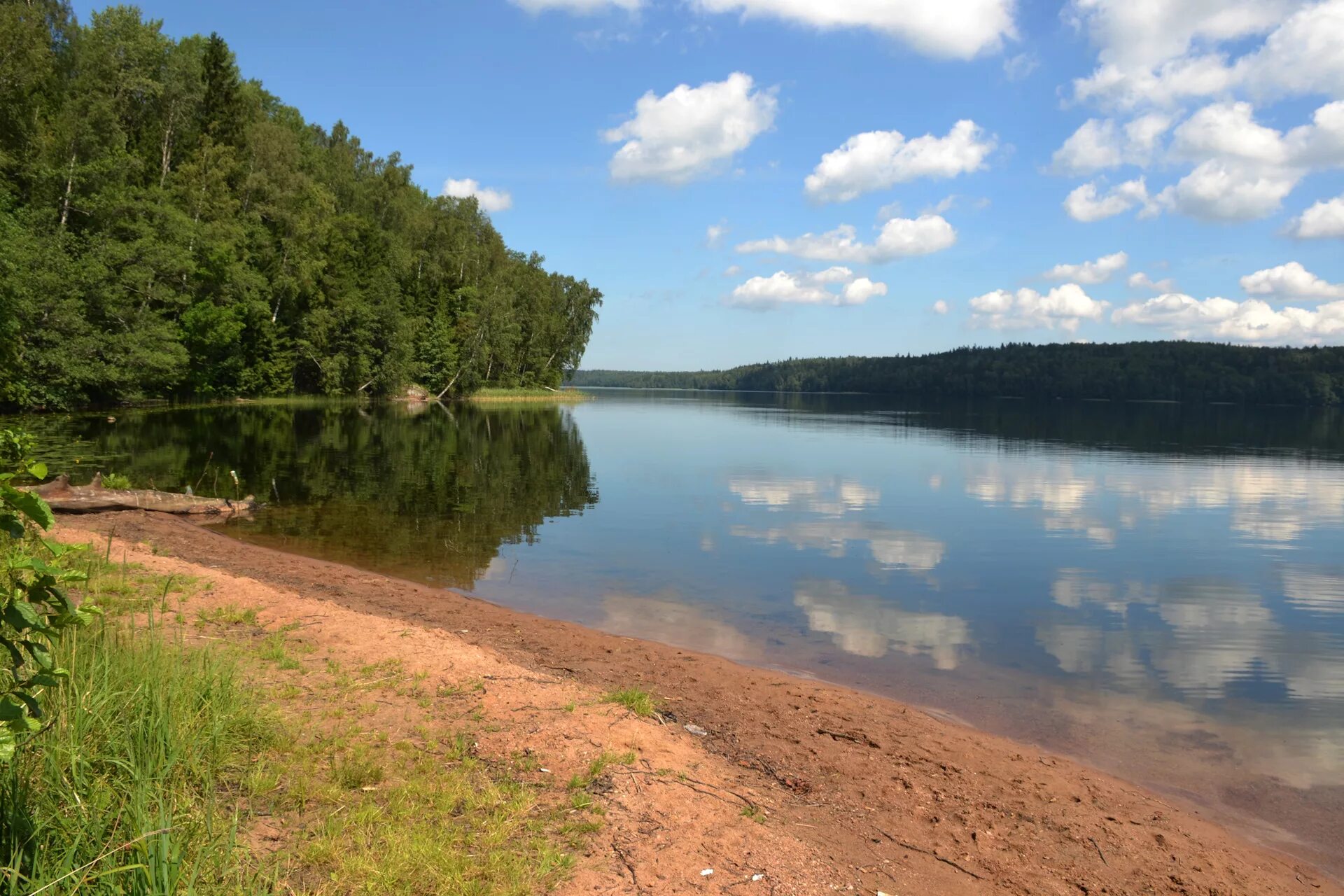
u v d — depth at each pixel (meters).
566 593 11.77
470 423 47.81
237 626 7.35
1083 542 16.95
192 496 16.45
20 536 2.83
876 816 4.89
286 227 52.41
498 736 5.22
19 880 2.99
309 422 40.66
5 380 32.03
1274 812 5.76
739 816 4.50
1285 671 8.98
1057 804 5.45
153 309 42.72
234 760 4.50
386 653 6.75
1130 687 8.42
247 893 3.20
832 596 11.97
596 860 3.84
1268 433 58.59
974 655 9.42
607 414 71.56
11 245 31.06
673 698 6.86
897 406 108.19
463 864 3.67
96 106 37.84
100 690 4.37
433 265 75.44
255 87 75.19
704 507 20.08
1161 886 4.48
